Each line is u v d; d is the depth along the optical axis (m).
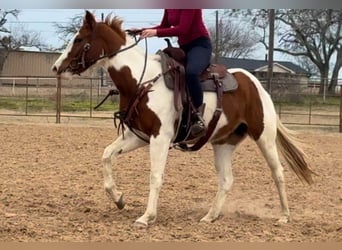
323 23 36.00
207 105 5.78
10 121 20.66
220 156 6.16
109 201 6.96
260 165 10.76
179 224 5.74
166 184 8.43
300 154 6.29
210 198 7.42
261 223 5.90
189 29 5.71
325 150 13.60
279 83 26.09
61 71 5.72
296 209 6.80
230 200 7.39
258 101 6.18
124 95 5.66
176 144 5.91
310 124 20.86
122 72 5.61
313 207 6.95
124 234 5.16
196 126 5.66
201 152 12.49
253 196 7.71
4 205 6.50
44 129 17.31
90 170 9.59
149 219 5.53
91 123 20.59
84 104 29.39
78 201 6.90
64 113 24.98
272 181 8.96
